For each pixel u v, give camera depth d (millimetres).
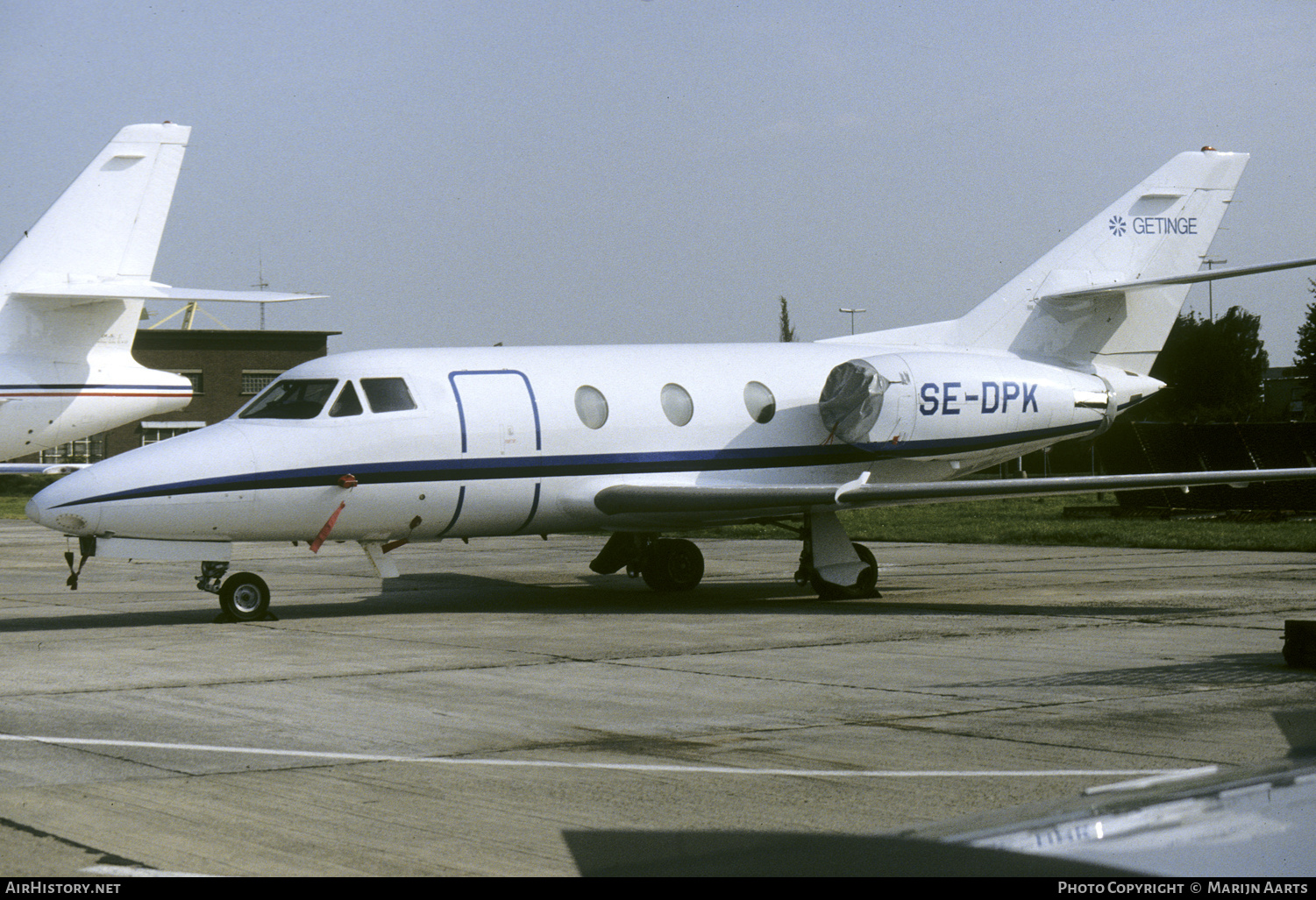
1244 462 35219
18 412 24141
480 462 15672
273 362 70125
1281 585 18844
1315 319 71938
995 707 9328
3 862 5574
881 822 6234
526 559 25594
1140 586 18781
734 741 8180
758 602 17266
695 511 16281
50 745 8094
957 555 25516
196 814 6398
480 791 6875
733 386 17750
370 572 22656
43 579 21422
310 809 6504
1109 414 19719
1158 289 20328
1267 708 9242
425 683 10516
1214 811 2855
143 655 12180
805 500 15867
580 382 16641
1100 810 2941
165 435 68375
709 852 3180
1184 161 20391
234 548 28719
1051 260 19891
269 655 12164
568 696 9891
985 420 18609
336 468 14797
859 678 10680
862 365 18031
